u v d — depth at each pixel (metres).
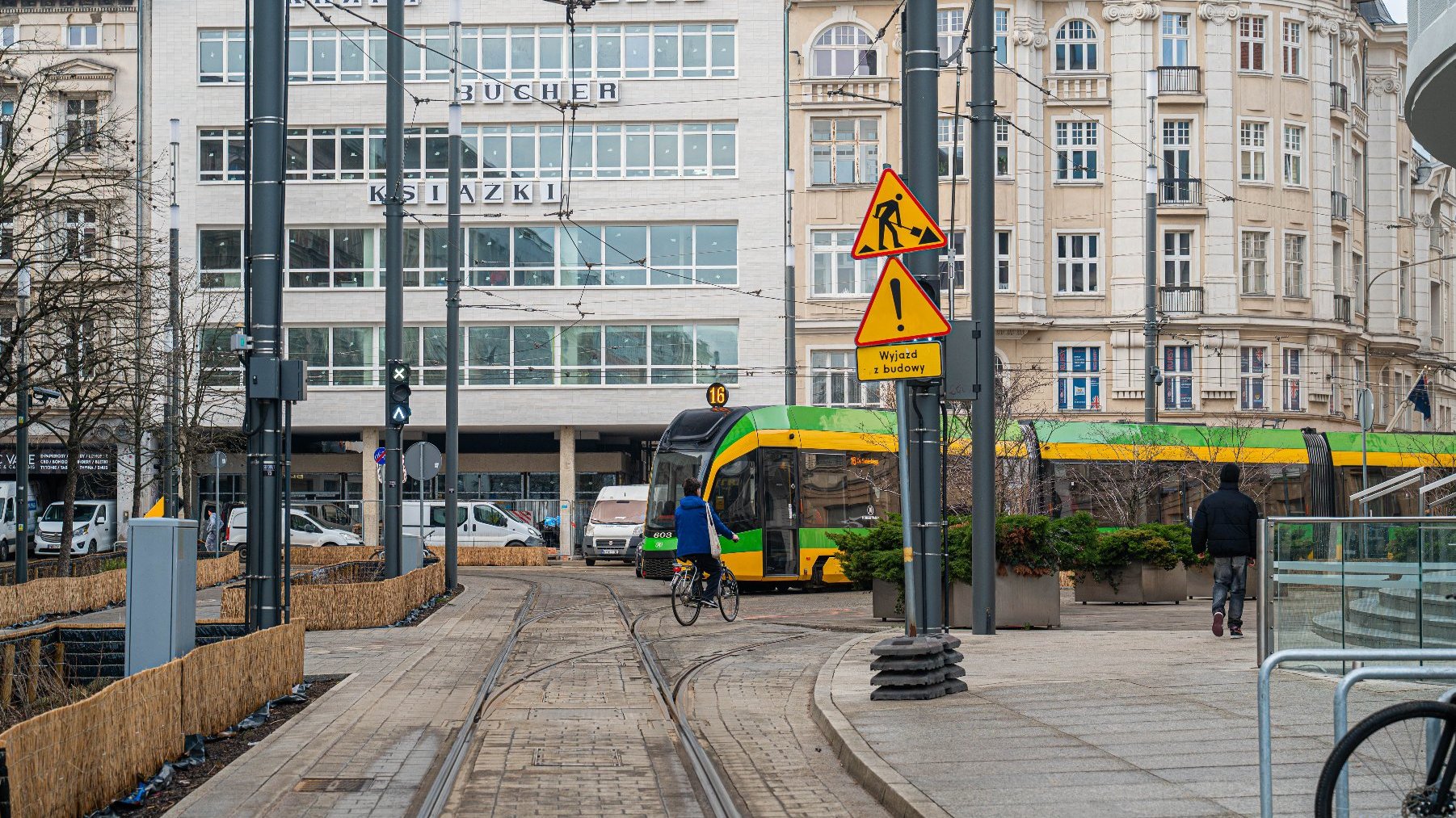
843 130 50.12
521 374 50.69
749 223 50.25
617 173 50.62
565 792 9.24
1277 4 50.25
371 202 50.75
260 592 15.98
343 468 53.16
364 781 9.60
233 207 50.50
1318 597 12.42
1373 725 6.02
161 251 36.03
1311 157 50.81
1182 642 16.62
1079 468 34.16
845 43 50.16
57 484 55.38
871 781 9.01
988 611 18.00
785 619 22.75
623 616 23.61
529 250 50.69
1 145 29.30
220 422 46.84
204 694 10.84
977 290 18.00
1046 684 12.77
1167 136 49.72
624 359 50.59
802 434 31.62
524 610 25.09
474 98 50.72
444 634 20.67
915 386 14.59
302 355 50.94
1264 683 6.82
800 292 49.78
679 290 50.31
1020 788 8.34
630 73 50.62
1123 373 49.12
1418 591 11.73
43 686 13.15
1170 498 34.78
